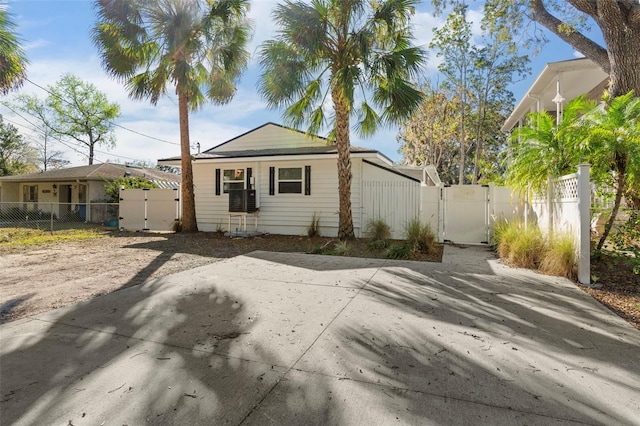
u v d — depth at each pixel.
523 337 2.93
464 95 20.81
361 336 2.96
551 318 3.39
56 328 3.14
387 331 3.07
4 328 3.13
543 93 12.69
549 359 2.52
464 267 5.90
